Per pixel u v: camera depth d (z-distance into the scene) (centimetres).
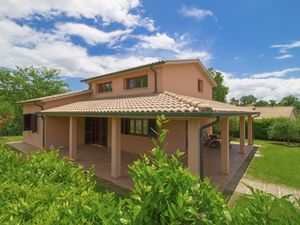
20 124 2939
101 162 1187
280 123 2028
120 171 945
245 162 1217
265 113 3306
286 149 1664
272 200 191
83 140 1788
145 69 1385
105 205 230
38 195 265
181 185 222
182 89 1443
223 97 3700
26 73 3653
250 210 187
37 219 214
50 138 1619
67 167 381
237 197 721
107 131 1644
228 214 187
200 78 1681
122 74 1551
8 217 227
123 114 812
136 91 1467
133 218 193
